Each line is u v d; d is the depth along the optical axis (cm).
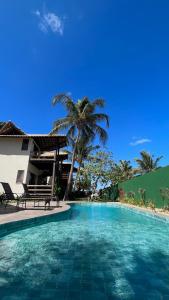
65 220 1056
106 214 1388
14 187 1952
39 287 333
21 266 421
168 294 320
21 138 2095
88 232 768
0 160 2030
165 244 618
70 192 2533
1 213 880
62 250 535
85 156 3300
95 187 3059
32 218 784
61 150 3294
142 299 304
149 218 1135
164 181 1404
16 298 297
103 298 303
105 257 492
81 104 2730
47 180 3222
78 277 376
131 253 528
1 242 582
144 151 4175
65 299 297
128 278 379
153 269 425
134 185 1962
